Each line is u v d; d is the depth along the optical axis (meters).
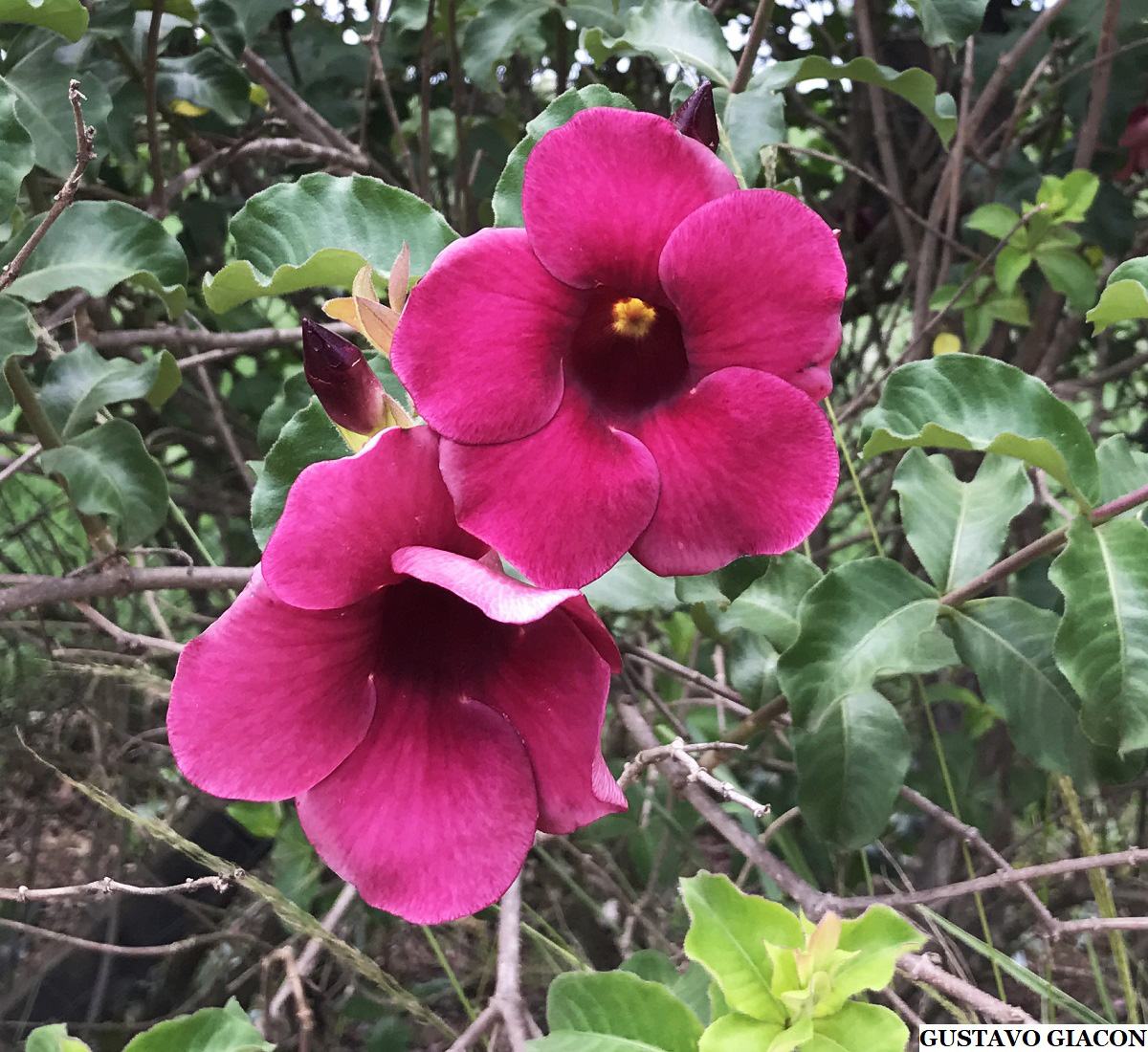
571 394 0.19
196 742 0.17
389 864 0.18
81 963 0.42
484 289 0.18
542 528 0.18
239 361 0.65
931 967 0.24
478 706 0.19
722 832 0.30
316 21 0.52
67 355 0.33
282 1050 0.41
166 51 0.44
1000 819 0.47
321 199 0.27
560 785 0.18
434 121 0.54
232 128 0.49
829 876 0.43
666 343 0.20
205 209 0.48
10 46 0.34
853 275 0.56
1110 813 0.44
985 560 0.28
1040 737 0.27
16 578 0.37
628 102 0.26
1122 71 0.44
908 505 0.29
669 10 0.33
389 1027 0.42
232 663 0.17
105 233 0.30
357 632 0.18
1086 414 0.68
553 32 0.48
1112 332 0.55
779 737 0.43
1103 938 0.45
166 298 0.30
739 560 0.25
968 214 0.52
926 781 0.43
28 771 0.43
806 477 0.19
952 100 0.34
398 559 0.17
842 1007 0.21
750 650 0.33
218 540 0.58
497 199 0.26
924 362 0.26
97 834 0.43
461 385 0.18
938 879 0.45
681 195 0.18
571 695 0.18
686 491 0.19
